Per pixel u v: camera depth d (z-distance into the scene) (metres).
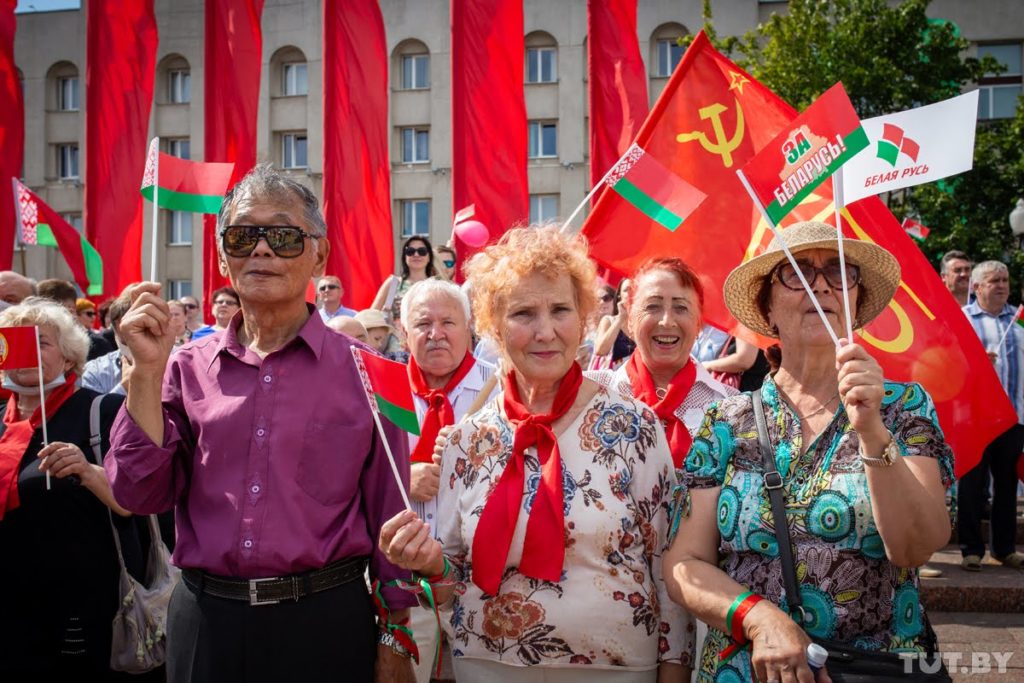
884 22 19.08
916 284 4.87
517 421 2.57
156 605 3.22
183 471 2.54
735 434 2.37
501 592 2.48
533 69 29.03
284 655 2.38
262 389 2.50
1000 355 6.70
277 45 30.20
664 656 2.50
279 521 2.40
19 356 3.09
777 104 5.12
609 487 2.49
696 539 2.37
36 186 32.16
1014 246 19.14
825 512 2.17
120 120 10.14
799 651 2.04
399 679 2.58
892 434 2.19
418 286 3.96
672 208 3.80
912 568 2.24
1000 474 6.42
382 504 2.55
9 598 3.16
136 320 2.36
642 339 3.63
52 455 3.03
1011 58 28.25
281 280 2.51
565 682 2.43
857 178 3.49
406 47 29.66
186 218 30.23
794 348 2.36
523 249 2.56
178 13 31.03
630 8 8.77
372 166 9.58
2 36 10.02
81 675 3.20
